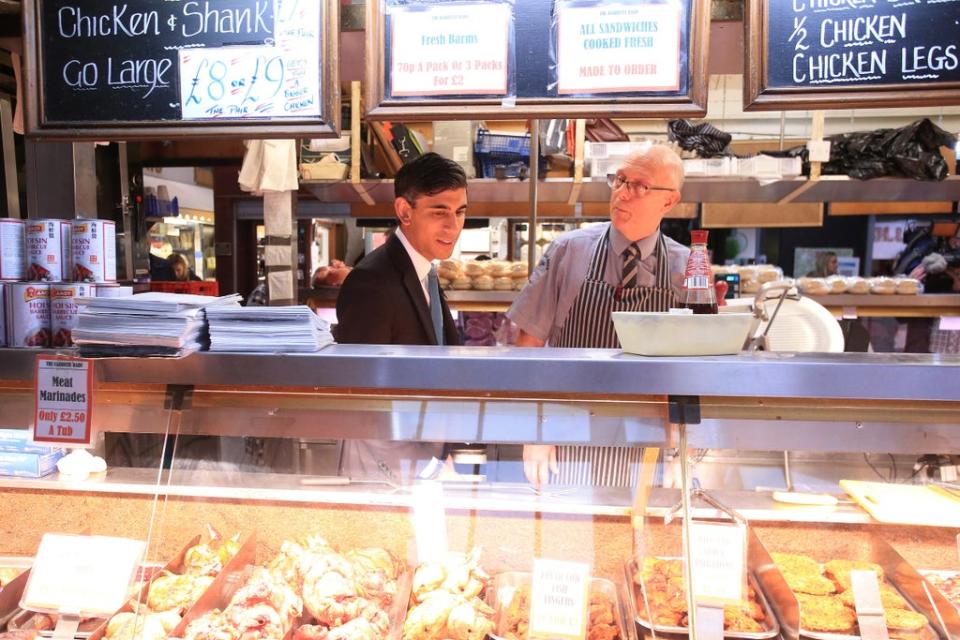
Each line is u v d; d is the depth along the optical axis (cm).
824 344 225
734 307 223
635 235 221
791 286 217
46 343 135
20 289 132
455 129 331
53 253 137
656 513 137
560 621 134
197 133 149
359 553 147
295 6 144
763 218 437
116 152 311
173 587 139
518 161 333
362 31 153
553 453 144
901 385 119
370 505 150
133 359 131
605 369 123
